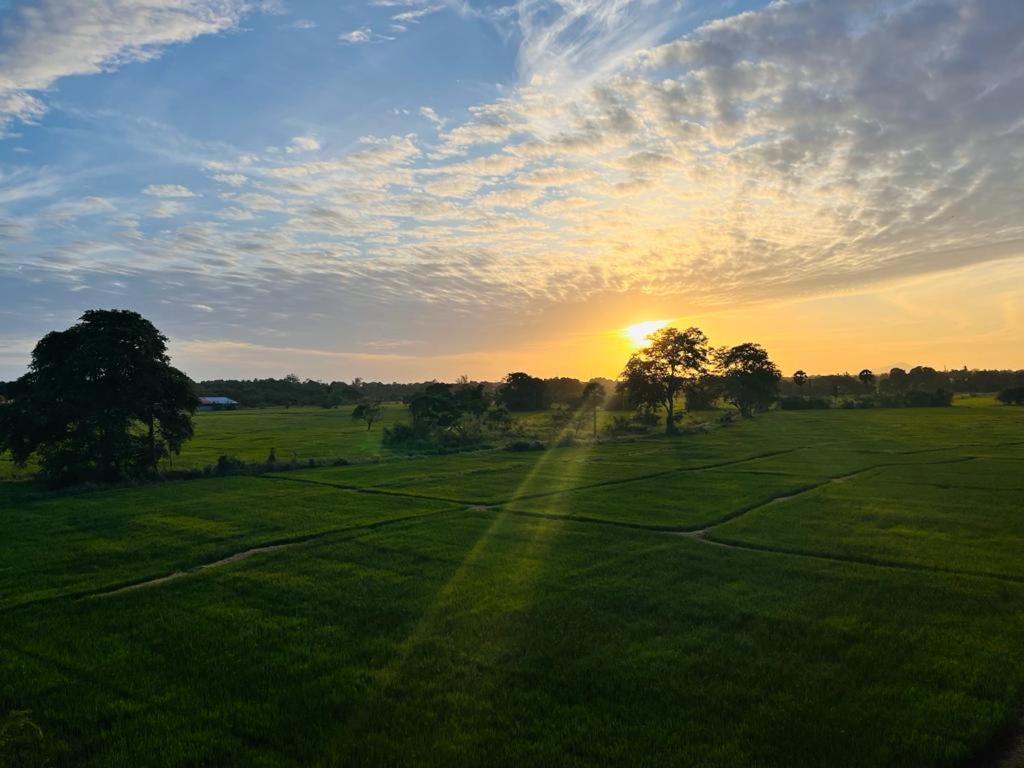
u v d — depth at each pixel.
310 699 11.23
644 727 10.05
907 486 34.97
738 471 42.41
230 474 43.50
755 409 118.75
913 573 18.25
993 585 17.00
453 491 35.03
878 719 10.10
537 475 41.59
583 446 62.09
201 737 10.07
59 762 9.51
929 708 10.40
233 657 13.06
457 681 11.78
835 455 51.25
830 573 18.30
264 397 173.38
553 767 9.07
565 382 148.25
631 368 87.38
